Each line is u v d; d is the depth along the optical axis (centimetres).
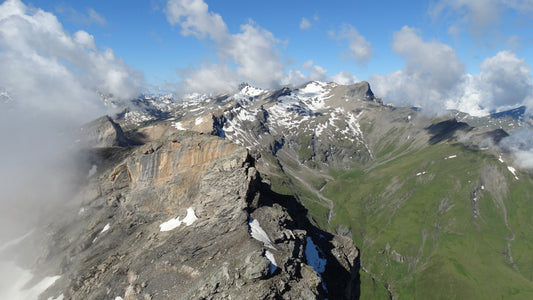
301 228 10062
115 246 9650
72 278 8538
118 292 6925
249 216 7862
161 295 6150
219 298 5466
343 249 10069
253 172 8375
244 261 5916
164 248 7462
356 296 9950
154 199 10300
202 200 8588
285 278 5838
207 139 10031
